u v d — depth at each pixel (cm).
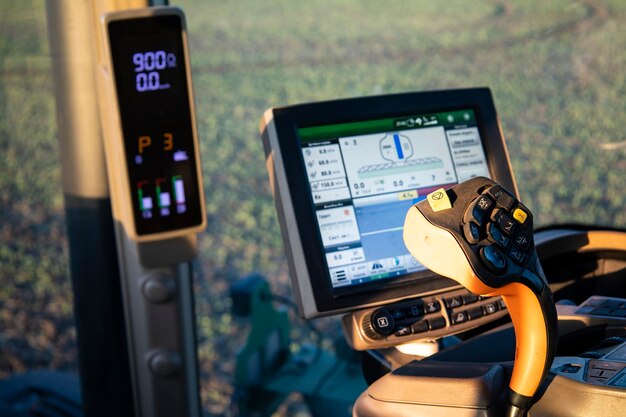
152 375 127
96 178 143
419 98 141
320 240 127
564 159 522
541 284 90
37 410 164
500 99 696
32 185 651
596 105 654
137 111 103
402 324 127
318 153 131
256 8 1417
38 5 1504
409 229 93
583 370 98
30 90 961
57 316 437
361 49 1043
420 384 100
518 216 91
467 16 1175
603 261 152
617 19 977
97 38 118
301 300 125
